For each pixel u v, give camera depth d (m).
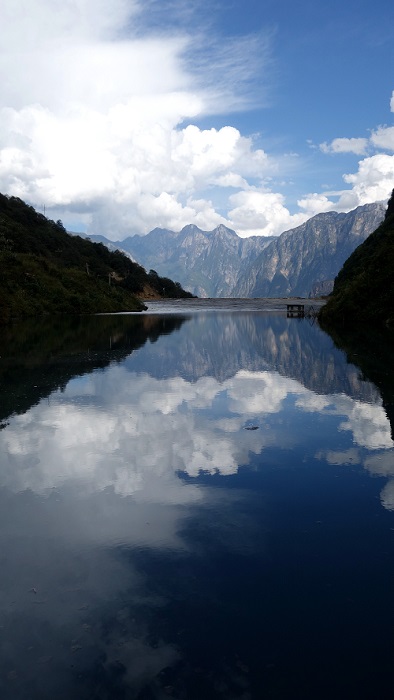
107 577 5.34
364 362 20.36
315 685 3.89
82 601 4.94
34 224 118.44
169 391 14.75
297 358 21.95
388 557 5.71
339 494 7.48
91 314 68.69
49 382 16.03
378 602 4.88
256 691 3.82
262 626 4.55
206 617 4.68
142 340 30.64
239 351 24.80
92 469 8.52
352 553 5.80
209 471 8.43
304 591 5.07
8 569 5.52
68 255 106.31
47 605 4.88
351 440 10.05
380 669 4.05
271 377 17.12
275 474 8.29
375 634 4.44
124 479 8.09
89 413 12.14
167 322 50.47
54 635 4.47
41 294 62.09
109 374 17.64
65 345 27.20
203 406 12.93
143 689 3.86
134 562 5.64
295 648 4.28
